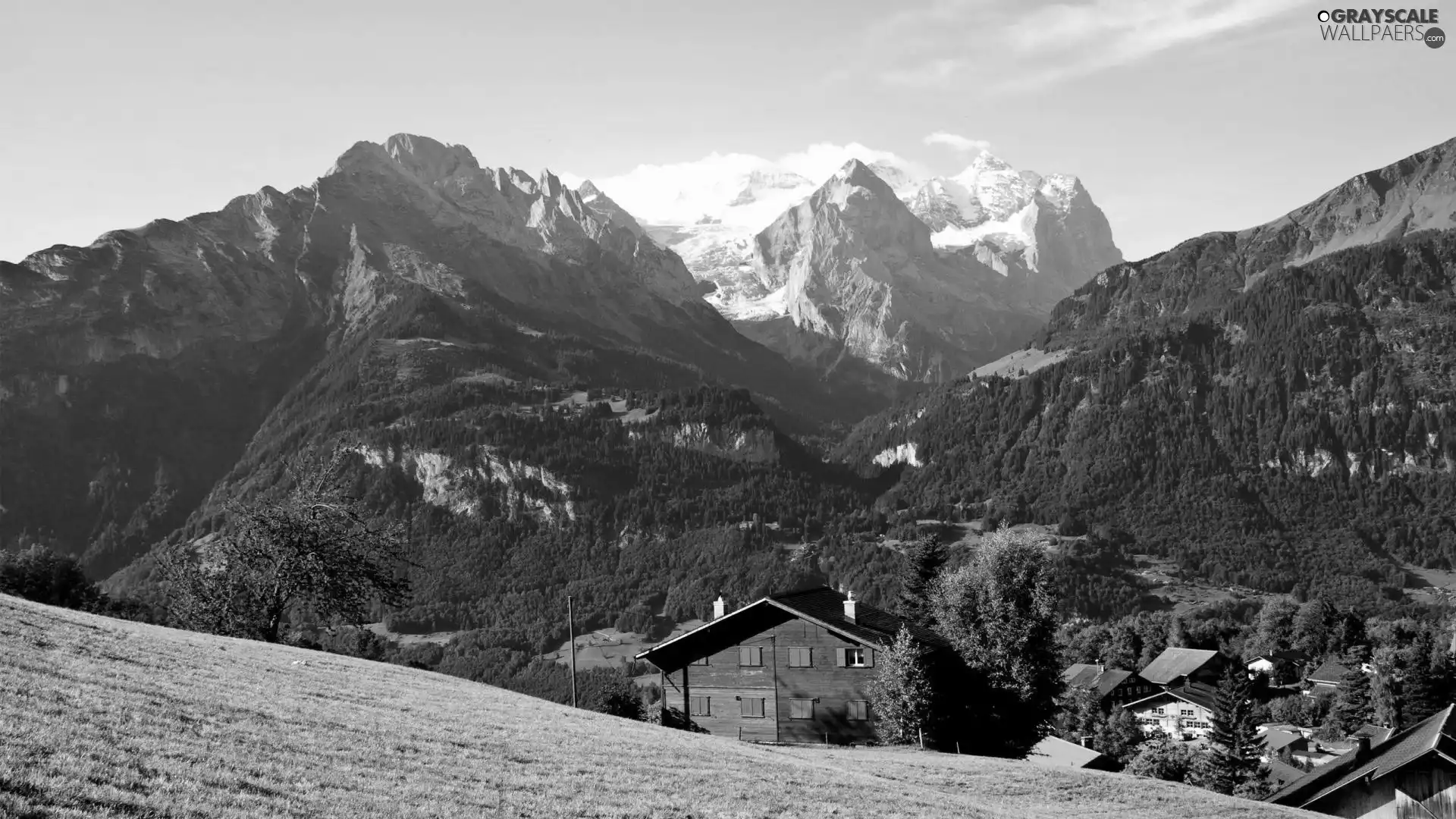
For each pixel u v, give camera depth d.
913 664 85.56
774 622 94.62
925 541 129.75
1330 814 77.62
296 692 48.19
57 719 33.00
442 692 59.19
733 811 38.31
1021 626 95.06
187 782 29.64
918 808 45.88
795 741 92.31
